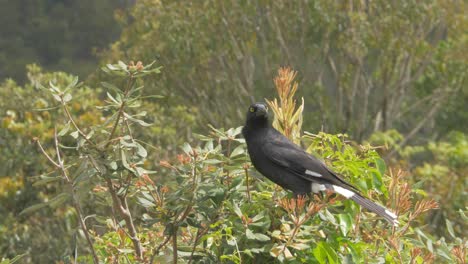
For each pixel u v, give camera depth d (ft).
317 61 91.56
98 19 136.36
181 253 19.10
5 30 133.90
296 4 88.84
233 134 20.10
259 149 21.54
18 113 54.49
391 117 96.07
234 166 19.21
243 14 88.48
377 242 20.29
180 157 18.65
